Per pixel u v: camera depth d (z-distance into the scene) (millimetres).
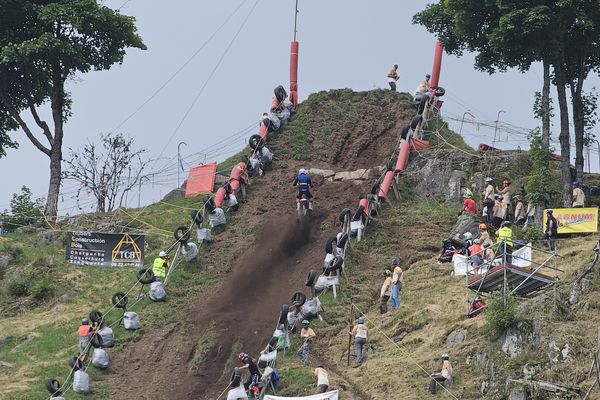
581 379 81375
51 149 136875
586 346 83438
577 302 89375
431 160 125750
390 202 121875
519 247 105188
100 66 138625
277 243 116250
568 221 108562
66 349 104250
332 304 103875
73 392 94688
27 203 135125
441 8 132750
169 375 97312
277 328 96750
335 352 96125
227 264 113250
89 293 115125
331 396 84375
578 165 122312
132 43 138875
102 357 98250
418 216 118750
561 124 117188
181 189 136625
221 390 94312
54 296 115438
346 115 140625
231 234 118562
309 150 134875
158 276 109438
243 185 125500
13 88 139000
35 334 107625
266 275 111438
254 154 130875
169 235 124062
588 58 125500
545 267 96750
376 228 116625
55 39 131500
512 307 87938
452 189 122812
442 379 85812
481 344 87938
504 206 115125
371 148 135000
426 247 112750
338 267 105750
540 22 114625
